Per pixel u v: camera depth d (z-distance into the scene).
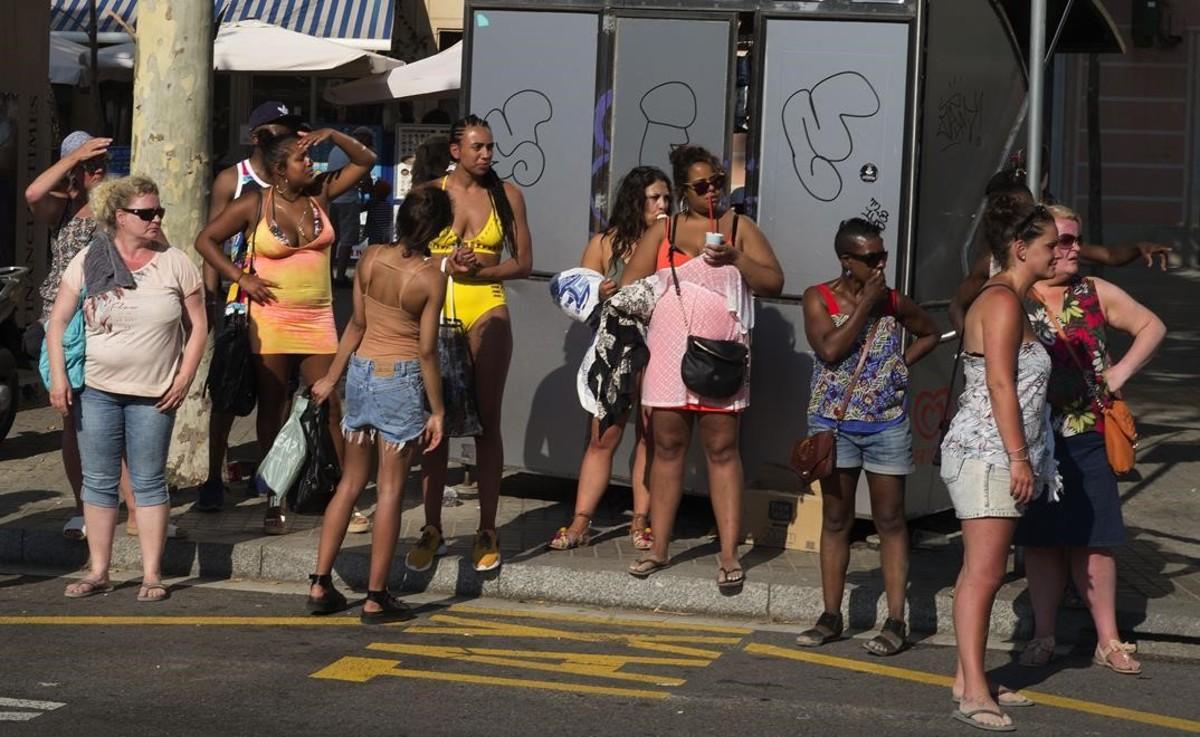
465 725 11.63
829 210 16.98
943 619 14.85
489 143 15.82
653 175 16.41
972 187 17.95
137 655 13.31
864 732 11.73
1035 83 15.47
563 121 18.05
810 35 16.95
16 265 27.66
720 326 15.12
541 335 18.28
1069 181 61.91
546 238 18.19
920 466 17.12
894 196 16.77
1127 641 14.61
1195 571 16.31
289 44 37.31
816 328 13.83
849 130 16.89
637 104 17.77
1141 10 60.31
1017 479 11.62
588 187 17.98
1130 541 17.67
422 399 14.45
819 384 13.95
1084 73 61.38
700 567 15.80
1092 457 13.23
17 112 27.58
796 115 17.05
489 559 15.66
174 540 16.44
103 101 43.16
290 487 15.37
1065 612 14.80
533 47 18.11
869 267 13.55
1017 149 18.84
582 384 15.71
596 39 17.88
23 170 27.84
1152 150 61.34
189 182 18.66
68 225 16.45
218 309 18.94
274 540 16.55
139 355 14.88
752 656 13.82
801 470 13.75
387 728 11.52
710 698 12.48
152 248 15.06
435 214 14.16
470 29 18.33
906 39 16.67
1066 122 61.66
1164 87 61.03
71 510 17.83
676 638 14.37
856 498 16.95
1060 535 13.27
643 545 16.66
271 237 16.83
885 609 14.88
